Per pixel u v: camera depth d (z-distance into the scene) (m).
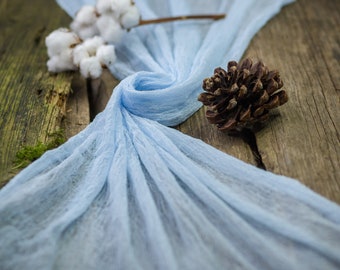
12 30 0.56
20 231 0.33
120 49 0.50
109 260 0.32
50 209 0.35
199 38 0.51
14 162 0.38
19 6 0.61
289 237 0.32
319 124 0.40
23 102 0.44
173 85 0.43
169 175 0.35
